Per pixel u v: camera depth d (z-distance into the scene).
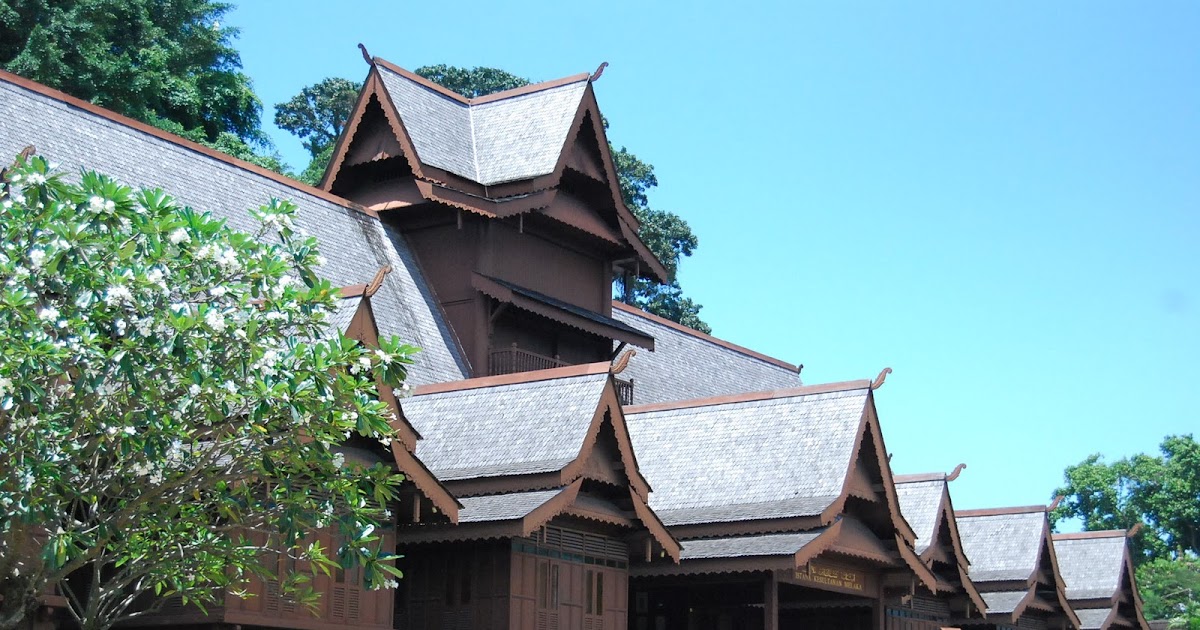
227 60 65.88
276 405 21.81
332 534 30.53
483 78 84.38
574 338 47.91
